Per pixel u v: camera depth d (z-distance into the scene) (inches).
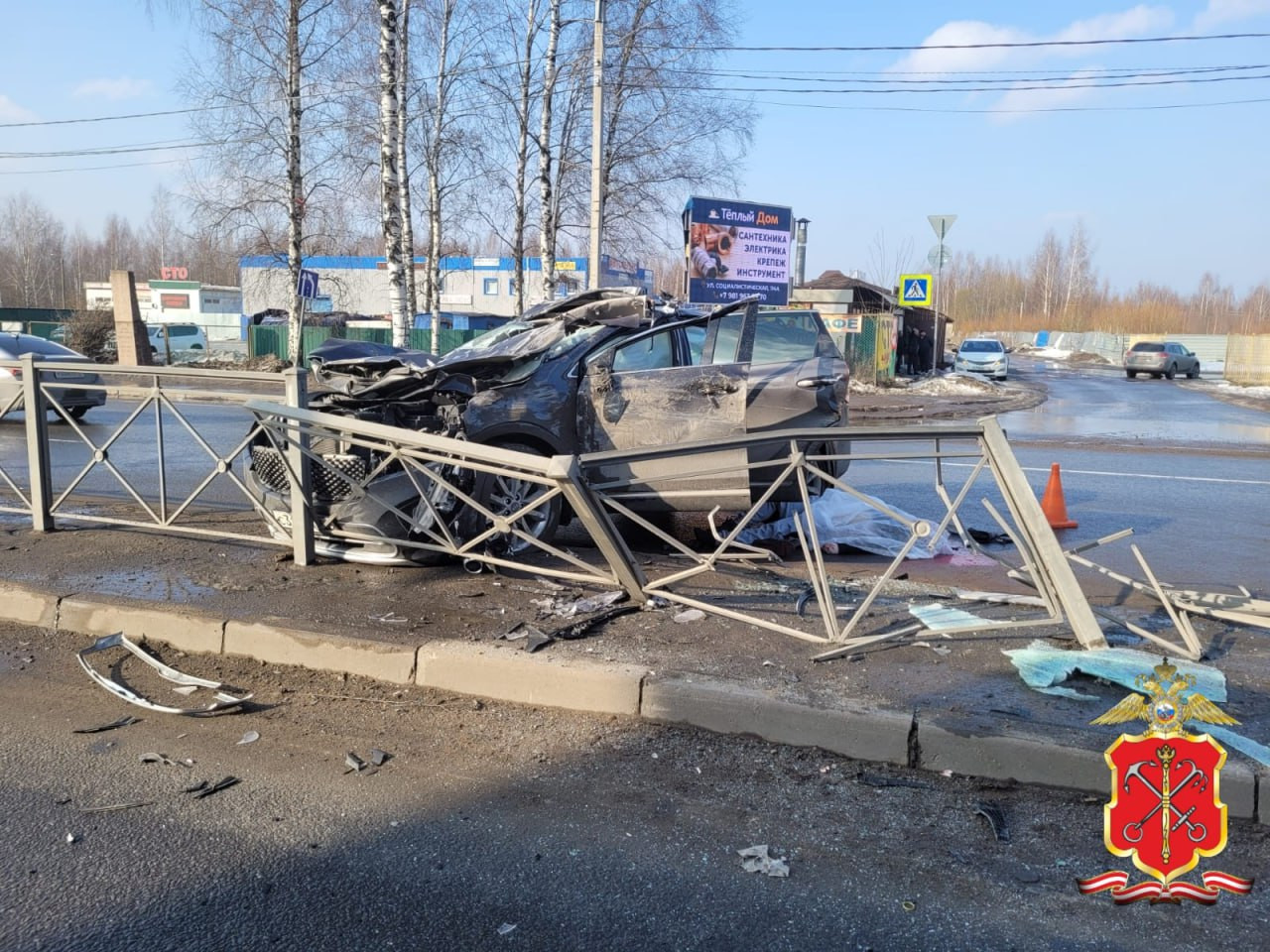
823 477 193.9
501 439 269.1
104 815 138.2
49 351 607.5
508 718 170.2
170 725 168.4
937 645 189.6
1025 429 709.9
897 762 152.3
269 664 193.6
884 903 118.3
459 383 252.1
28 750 158.7
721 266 1082.1
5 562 242.1
